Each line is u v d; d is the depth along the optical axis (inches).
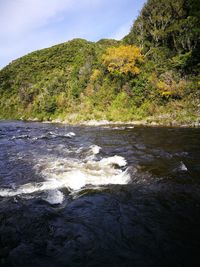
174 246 195.9
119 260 181.6
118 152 516.4
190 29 1325.0
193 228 219.6
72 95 1916.8
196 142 580.1
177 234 211.5
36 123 1620.3
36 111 2172.7
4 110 2731.3
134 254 187.9
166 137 681.6
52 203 273.7
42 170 396.2
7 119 2454.5
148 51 1582.2
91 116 1412.4
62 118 1690.5
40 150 574.2
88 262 180.1
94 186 319.9
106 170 382.6
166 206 259.8
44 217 241.9
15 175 379.2
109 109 1433.3
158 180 329.4
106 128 1019.9
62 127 1205.7
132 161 430.6
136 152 506.6
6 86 3152.1
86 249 194.7
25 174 381.1
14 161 467.5
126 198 281.9
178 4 1594.5
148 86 1243.8
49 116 1942.7
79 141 703.1
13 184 337.1
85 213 250.5
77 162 439.5
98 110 1510.8
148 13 1768.0
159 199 276.2
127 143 624.1
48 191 305.6
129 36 1927.9
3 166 434.3
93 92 1728.6
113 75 1583.4
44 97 2097.7
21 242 202.8
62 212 253.0
